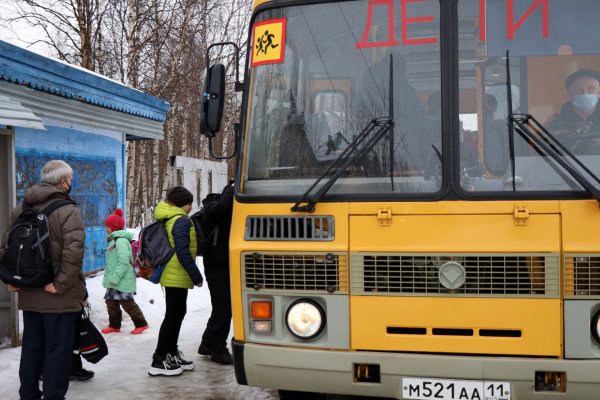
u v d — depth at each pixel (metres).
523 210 3.67
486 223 3.72
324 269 3.86
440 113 3.92
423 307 3.72
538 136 3.82
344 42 4.16
